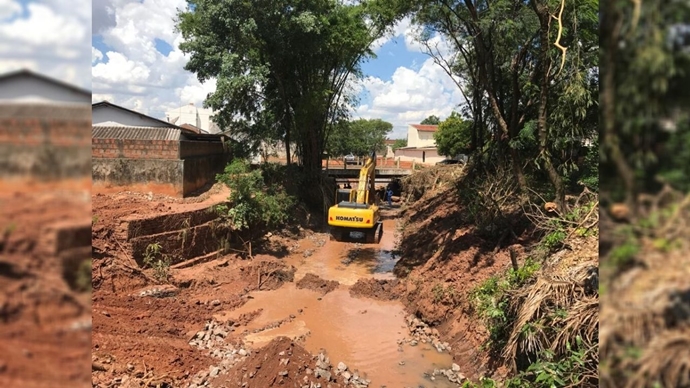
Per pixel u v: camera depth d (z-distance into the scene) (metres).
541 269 7.00
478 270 9.69
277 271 13.46
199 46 16.80
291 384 6.55
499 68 13.95
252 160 21.34
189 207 14.20
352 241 18.33
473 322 8.28
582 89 7.62
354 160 52.81
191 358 7.93
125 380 6.60
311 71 20.84
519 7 10.23
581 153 10.39
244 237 15.75
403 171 36.34
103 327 8.25
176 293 11.24
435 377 7.78
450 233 13.24
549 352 5.03
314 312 10.98
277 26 17.25
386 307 11.32
